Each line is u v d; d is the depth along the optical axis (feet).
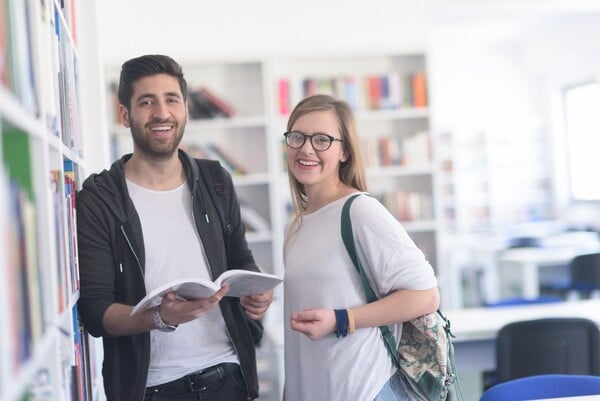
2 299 3.10
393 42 19.89
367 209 6.43
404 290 6.44
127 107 7.12
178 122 7.12
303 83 19.24
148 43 18.95
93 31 12.36
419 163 19.49
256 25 19.40
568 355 10.96
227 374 7.14
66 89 7.16
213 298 6.06
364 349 6.45
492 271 28.02
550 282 24.13
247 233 18.94
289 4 19.52
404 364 6.60
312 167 6.77
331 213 6.63
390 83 19.47
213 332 7.15
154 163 7.13
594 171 32.60
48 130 5.27
